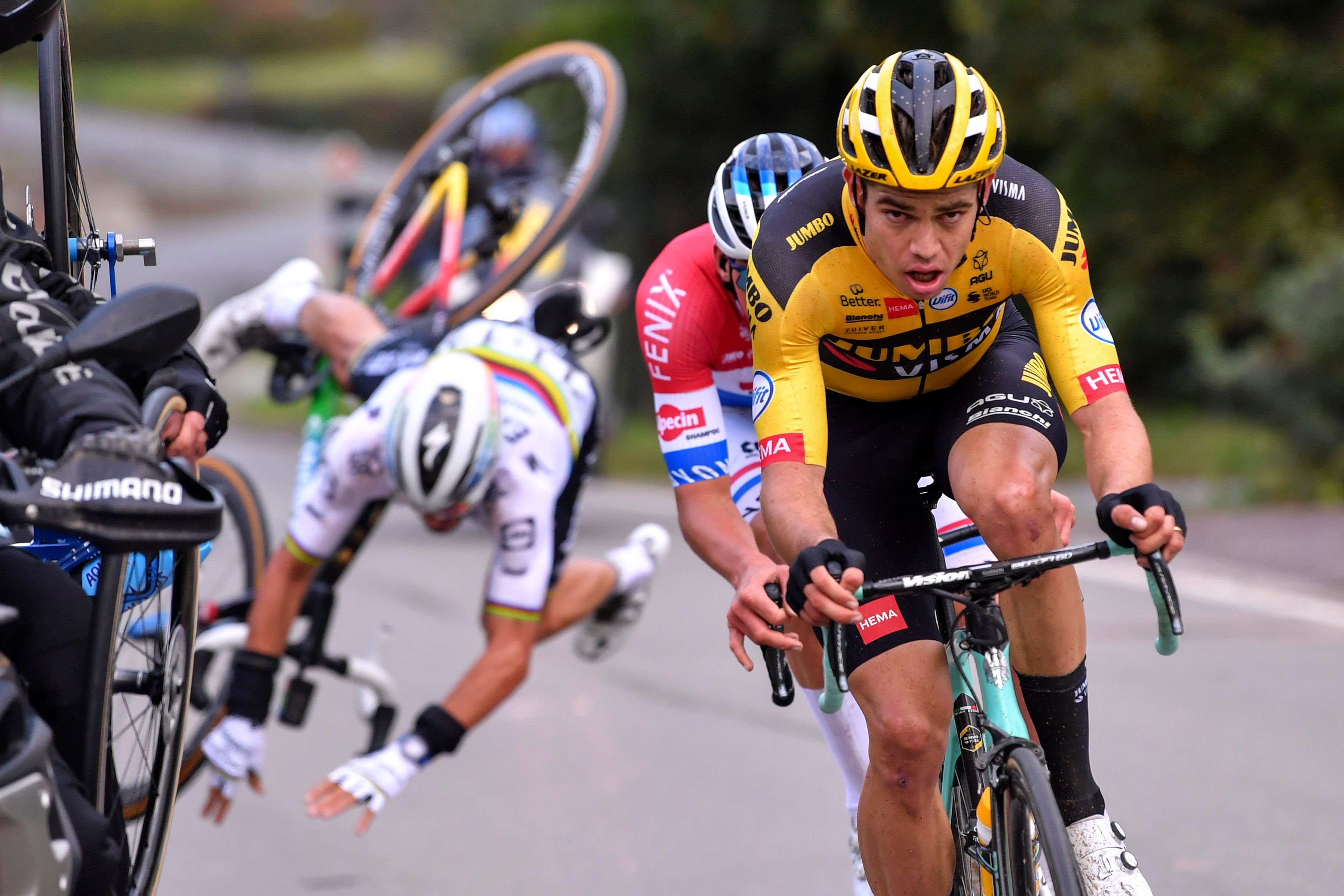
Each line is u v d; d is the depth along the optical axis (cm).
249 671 1336
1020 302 1734
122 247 959
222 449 5466
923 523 1068
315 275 1645
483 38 8188
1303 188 4719
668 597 2578
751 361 1176
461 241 2233
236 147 18925
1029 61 4859
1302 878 1266
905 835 952
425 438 1240
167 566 922
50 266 848
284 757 1741
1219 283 4781
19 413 740
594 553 2919
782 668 886
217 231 13300
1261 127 4803
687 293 1135
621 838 1430
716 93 6016
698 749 1723
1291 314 3550
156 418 759
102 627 788
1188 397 5122
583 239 3800
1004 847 873
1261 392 3631
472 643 2253
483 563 2933
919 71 858
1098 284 5184
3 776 646
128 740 1027
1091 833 907
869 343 990
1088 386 944
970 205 869
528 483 1328
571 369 1413
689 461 1120
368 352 1547
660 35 5934
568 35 6875
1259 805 1455
